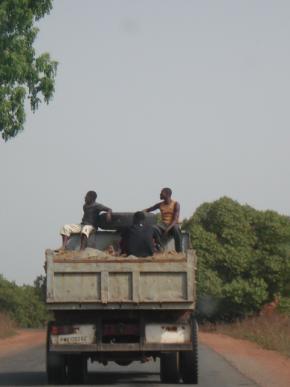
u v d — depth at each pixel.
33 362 84.19
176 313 57.56
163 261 55.97
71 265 55.88
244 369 75.25
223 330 175.88
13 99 104.31
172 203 64.12
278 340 116.88
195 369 58.38
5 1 104.75
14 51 105.19
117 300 55.72
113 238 64.75
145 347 56.75
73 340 57.03
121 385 59.22
